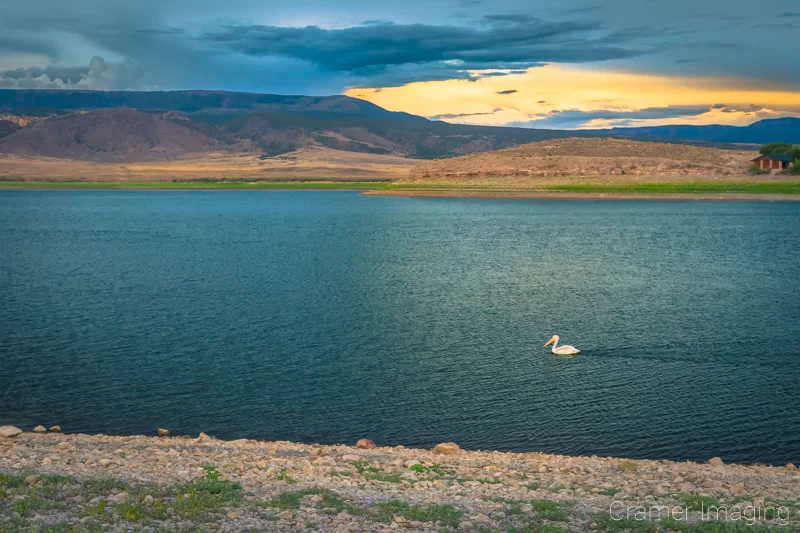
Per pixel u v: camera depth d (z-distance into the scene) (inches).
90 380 1347.2
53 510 567.8
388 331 1742.1
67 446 876.6
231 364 1456.7
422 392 1274.6
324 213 6515.8
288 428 1111.0
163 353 1542.8
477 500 650.8
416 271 2797.7
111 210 7258.9
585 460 888.3
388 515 589.9
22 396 1251.8
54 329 1766.7
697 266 2874.0
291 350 1567.4
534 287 2388.0
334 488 681.6
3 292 2327.8
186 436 1045.8
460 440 1061.1
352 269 2869.1
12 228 5078.7
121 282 2549.2
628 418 1140.5
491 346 1593.3
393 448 957.8
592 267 2866.6
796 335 1672.0
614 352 1535.4
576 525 588.4
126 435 1063.0
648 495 689.6
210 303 2119.8
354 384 1322.6
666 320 1845.5
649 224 4837.6
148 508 583.2
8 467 726.5
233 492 641.6
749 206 6407.5
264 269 2888.8
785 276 2603.3
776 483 775.1
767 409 1176.8
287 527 553.9
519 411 1175.0
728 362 1451.8
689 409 1176.2
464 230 4606.3
